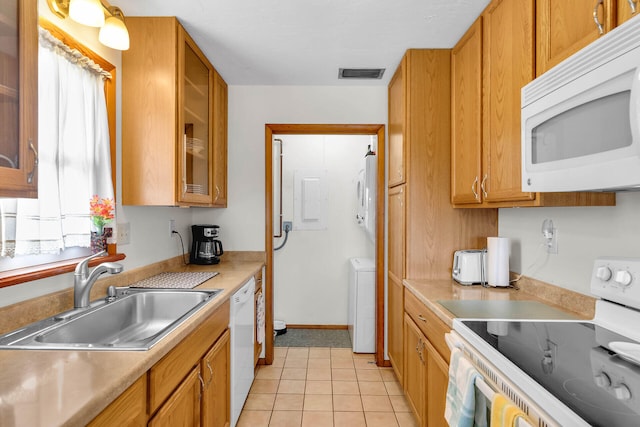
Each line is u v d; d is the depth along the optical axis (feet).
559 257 5.43
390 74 8.89
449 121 7.53
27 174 3.21
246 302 7.36
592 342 3.72
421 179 7.51
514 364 3.14
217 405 5.55
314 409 7.47
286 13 6.15
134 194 6.23
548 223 5.69
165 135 6.21
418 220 7.51
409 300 7.23
